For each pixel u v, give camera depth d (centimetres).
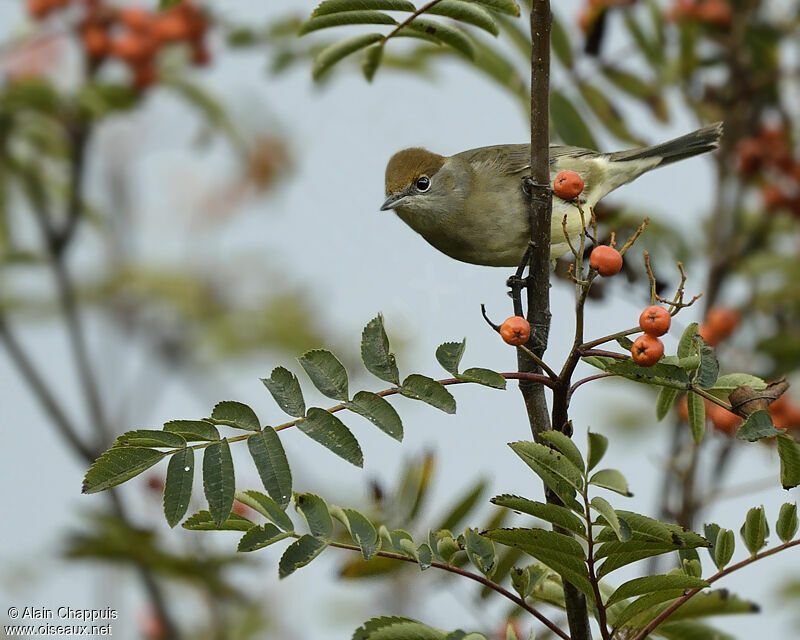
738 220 1283
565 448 558
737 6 1263
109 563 996
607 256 591
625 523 542
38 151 1327
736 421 845
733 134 1266
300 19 1176
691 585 557
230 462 553
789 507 587
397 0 702
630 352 616
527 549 571
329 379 580
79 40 1325
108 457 550
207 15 1325
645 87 1041
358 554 688
